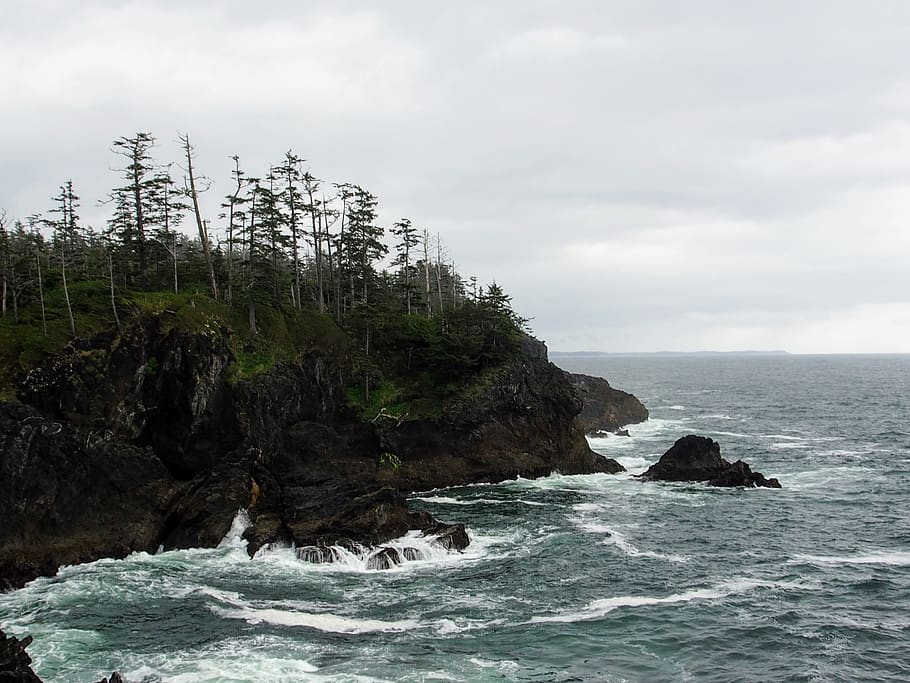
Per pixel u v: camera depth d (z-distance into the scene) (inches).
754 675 1105.4
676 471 2716.5
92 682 1059.9
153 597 1429.6
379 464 2541.8
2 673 908.6
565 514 2181.3
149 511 1863.9
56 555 1631.4
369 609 1368.1
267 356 2412.6
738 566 1651.1
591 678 1087.0
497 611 1360.7
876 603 1407.5
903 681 1089.4
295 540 1738.4
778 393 7568.9
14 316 1975.9
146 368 2038.6
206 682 1048.8
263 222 2691.9
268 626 1279.5
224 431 2159.2
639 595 1455.5
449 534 1775.3
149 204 2664.9
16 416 1683.1
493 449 2728.8
